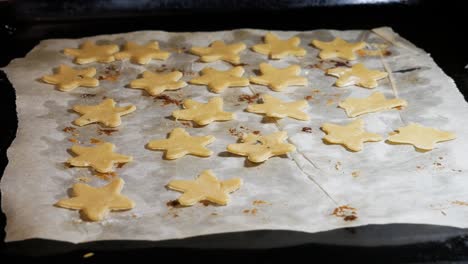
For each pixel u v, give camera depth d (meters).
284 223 0.73
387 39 1.05
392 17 1.10
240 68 0.98
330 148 0.83
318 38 1.06
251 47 1.04
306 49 1.04
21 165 0.81
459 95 0.92
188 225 0.73
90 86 0.96
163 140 0.84
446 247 0.69
